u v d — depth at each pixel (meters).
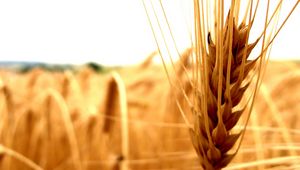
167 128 0.35
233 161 0.27
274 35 0.16
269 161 0.22
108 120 0.28
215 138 0.16
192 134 0.17
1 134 0.35
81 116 0.37
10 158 0.34
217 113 0.17
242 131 0.17
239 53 0.17
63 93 0.42
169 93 0.34
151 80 0.44
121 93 0.26
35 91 0.50
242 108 0.17
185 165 0.33
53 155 0.37
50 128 0.37
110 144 0.28
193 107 0.17
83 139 0.33
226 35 0.17
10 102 0.37
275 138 0.31
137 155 0.36
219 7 0.16
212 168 0.17
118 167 0.24
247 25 0.17
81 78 0.54
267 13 0.16
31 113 0.37
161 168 0.33
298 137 0.30
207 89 0.17
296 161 0.22
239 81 0.17
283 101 0.45
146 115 0.40
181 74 0.30
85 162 0.31
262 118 0.35
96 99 0.39
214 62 0.17
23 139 0.36
